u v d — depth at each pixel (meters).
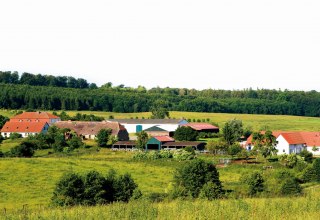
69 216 36.66
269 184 65.25
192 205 38.50
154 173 85.19
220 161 98.00
